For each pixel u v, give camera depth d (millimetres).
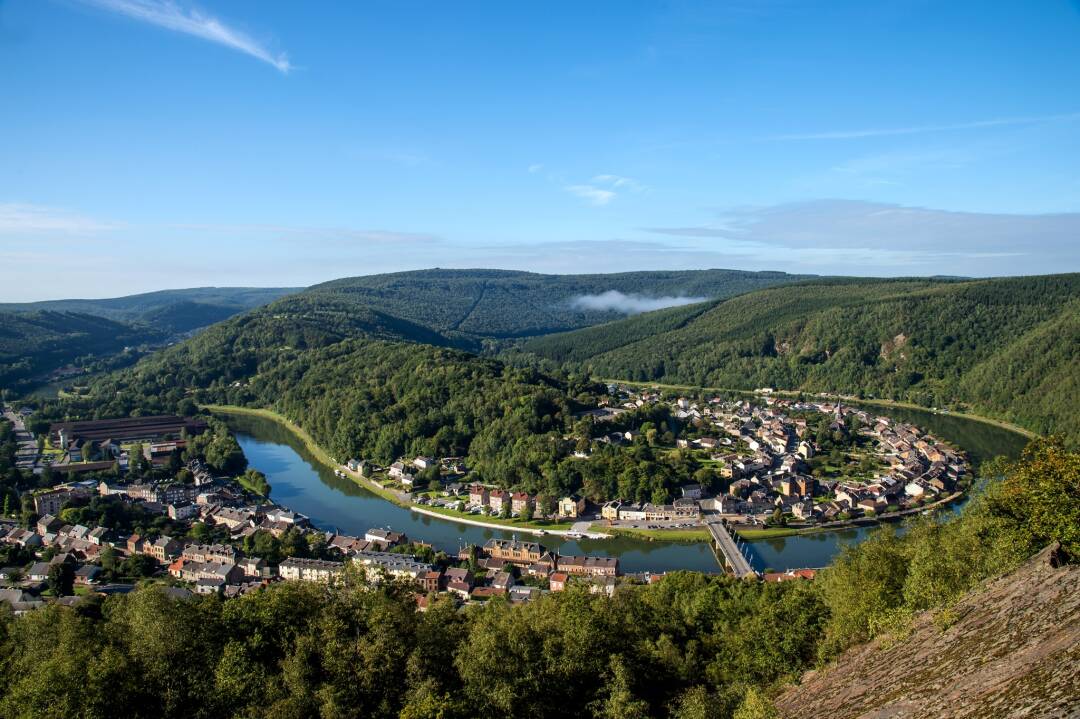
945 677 70438
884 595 111188
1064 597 68875
